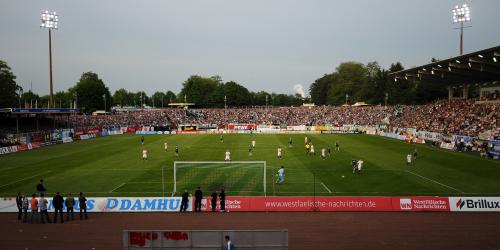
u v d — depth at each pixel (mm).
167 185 38875
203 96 182875
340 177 42344
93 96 164625
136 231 20109
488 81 88125
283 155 60188
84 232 25750
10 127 92188
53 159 56625
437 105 96688
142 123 121000
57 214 30016
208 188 37562
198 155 60156
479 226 26547
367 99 169750
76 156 59750
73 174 44594
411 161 52719
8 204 30578
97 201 30953
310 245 23156
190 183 39656
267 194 35125
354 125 109500
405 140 81688
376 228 26234
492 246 22922
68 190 37000
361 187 37562
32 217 27875
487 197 30672
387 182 39656
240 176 42844
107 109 177750
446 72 78000
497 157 54281
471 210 30359
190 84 193375
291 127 110750
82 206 28703
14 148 66250
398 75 93625
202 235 20109
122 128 108750
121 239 24406
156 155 60469
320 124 117500
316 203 30828
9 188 38000
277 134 102562
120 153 63031
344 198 30984
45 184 39562
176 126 117312
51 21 90688
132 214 29938
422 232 25406
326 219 28328
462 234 25000
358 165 45312
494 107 74438
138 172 45562
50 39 91375
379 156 58312
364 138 88625
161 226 26938
